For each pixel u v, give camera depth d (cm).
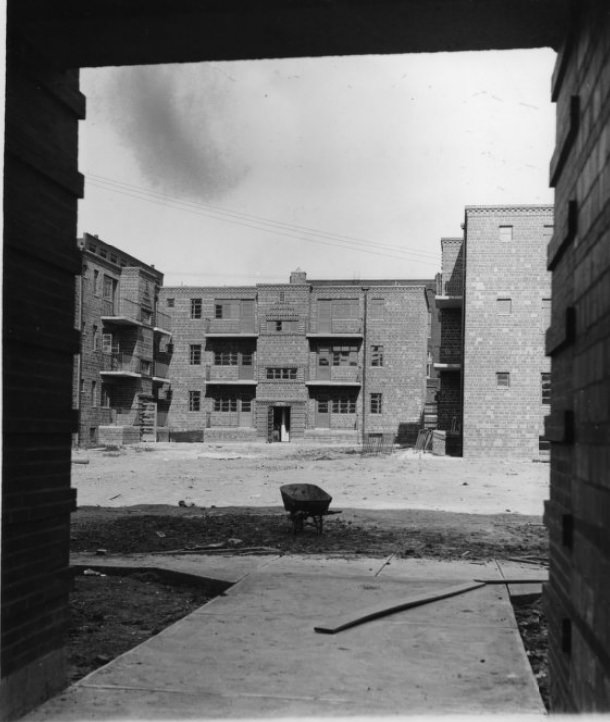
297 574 932
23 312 423
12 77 409
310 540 1267
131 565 1008
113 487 2280
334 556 1091
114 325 4616
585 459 327
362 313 4994
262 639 634
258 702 479
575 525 353
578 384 349
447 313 3900
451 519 1584
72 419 486
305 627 673
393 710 462
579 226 355
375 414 4947
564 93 401
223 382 5062
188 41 427
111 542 1241
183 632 655
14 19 408
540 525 1505
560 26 394
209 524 1453
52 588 470
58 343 465
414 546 1205
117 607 820
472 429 3428
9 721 422
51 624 474
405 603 752
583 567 328
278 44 429
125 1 400
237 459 3434
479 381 3441
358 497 2036
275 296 5069
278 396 5009
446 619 709
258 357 5047
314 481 2414
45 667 467
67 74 474
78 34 421
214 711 461
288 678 530
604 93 301
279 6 387
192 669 549
